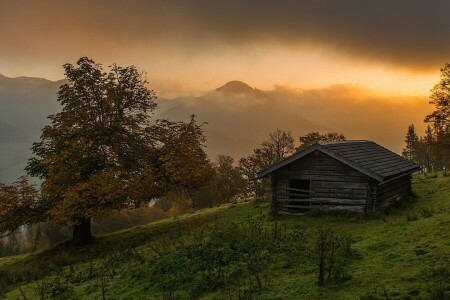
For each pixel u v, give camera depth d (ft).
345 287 39.78
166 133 111.75
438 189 106.32
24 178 98.68
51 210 90.58
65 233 165.58
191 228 91.50
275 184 94.58
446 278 37.96
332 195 88.43
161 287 48.67
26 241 172.45
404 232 58.34
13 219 94.89
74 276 63.82
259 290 42.75
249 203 123.34
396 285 38.32
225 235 62.80
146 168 99.71
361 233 66.54
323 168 89.66
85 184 88.69
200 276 49.39
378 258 47.85
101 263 71.05
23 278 71.36
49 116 101.96
